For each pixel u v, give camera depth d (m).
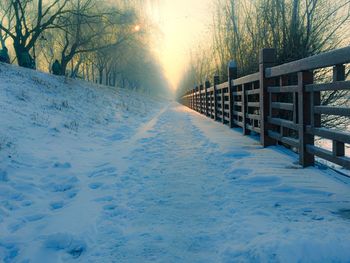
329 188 4.58
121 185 5.55
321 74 8.73
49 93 16.91
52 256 3.23
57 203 4.98
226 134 11.14
